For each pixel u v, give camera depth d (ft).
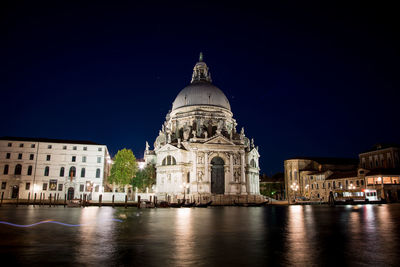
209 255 40.27
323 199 354.13
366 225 75.61
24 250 44.06
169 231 66.69
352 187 320.09
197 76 398.01
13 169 289.74
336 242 49.90
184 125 341.82
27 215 116.57
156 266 34.27
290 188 395.14
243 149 311.47
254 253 41.39
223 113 354.54
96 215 120.16
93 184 300.81
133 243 50.29
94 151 307.37
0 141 291.38
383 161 341.41
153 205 211.41
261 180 487.20
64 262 36.29
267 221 91.61
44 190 291.17
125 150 325.83
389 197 285.02
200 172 297.12
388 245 46.80
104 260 37.40
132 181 328.08
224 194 296.71
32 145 296.92
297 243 49.26
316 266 33.86
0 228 72.18
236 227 74.43
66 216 112.98
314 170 385.50
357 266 33.63
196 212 148.56
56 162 298.15
